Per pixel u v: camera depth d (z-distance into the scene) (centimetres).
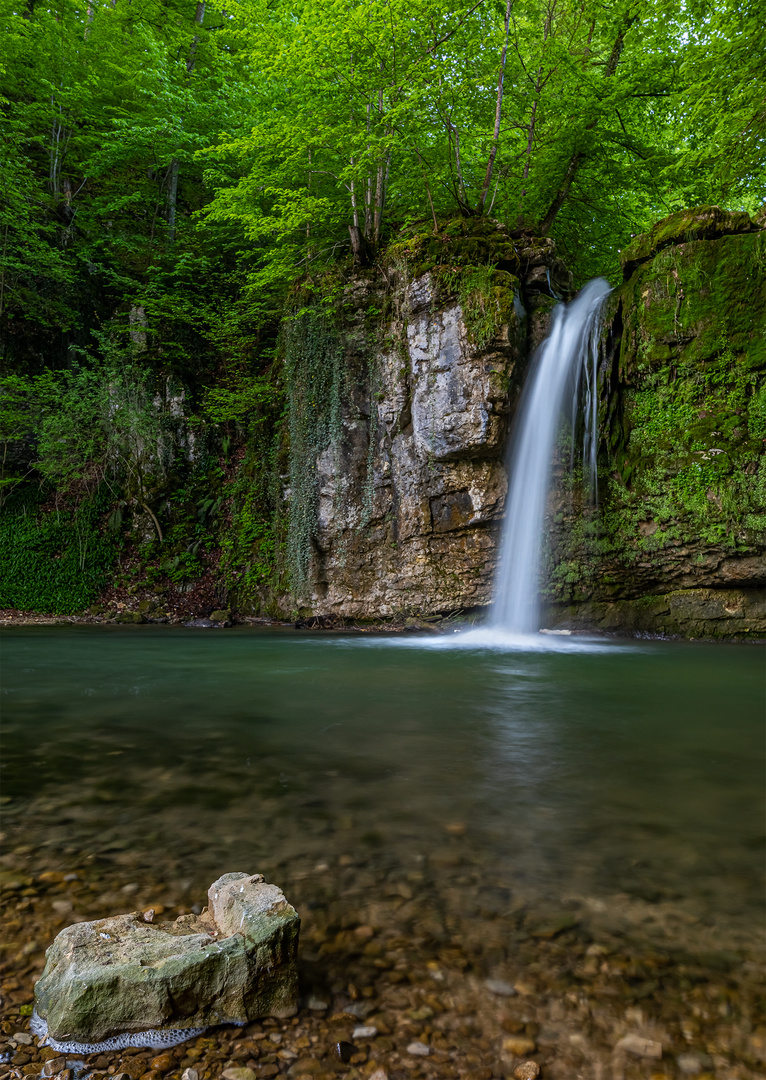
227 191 1684
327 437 1630
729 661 959
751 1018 174
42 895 233
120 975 170
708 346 1233
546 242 1467
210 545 1955
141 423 1964
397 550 1550
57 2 2103
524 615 1436
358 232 1592
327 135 1441
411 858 267
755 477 1205
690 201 1694
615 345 1366
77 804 328
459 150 1573
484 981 189
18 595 1888
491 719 548
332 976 192
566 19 1603
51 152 2138
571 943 208
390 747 450
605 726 524
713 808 332
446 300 1369
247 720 537
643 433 1324
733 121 1320
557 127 1538
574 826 305
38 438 2014
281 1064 160
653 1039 166
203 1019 173
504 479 1418
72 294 2130
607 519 1386
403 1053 162
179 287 2097
